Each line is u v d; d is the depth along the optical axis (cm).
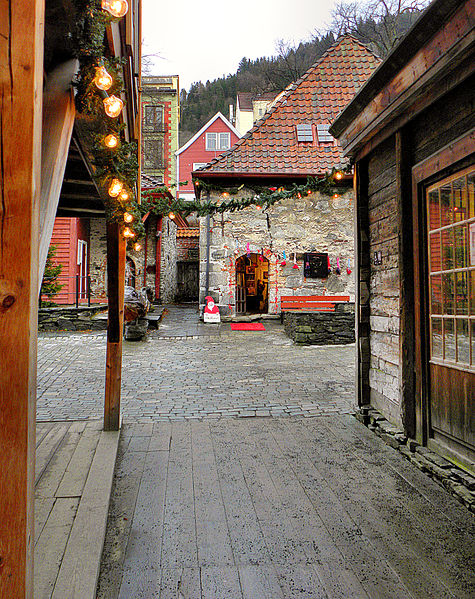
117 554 234
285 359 796
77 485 293
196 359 802
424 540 247
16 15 100
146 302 1152
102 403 529
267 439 408
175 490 307
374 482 319
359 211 474
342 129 466
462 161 303
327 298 1211
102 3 169
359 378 472
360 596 202
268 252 1253
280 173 1209
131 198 327
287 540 247
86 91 181
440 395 340
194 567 222
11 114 101
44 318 1150
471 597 201
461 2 247
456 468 315
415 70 312
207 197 1241
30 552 106
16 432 103
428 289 357
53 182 150
